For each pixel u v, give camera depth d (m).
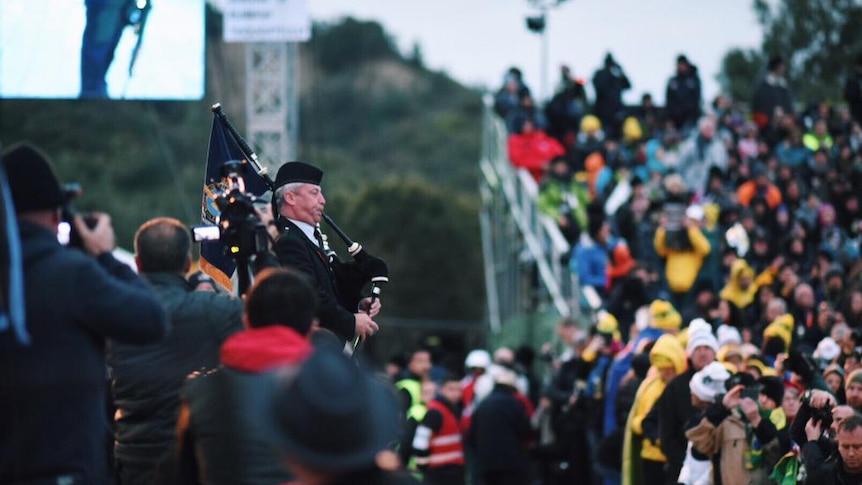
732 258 42.91
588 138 59.53
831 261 41.84
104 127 117.75
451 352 51.72
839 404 26.97
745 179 53.50
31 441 13.54
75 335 13.75
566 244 52.38
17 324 12.88
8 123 86.62
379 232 123.44
